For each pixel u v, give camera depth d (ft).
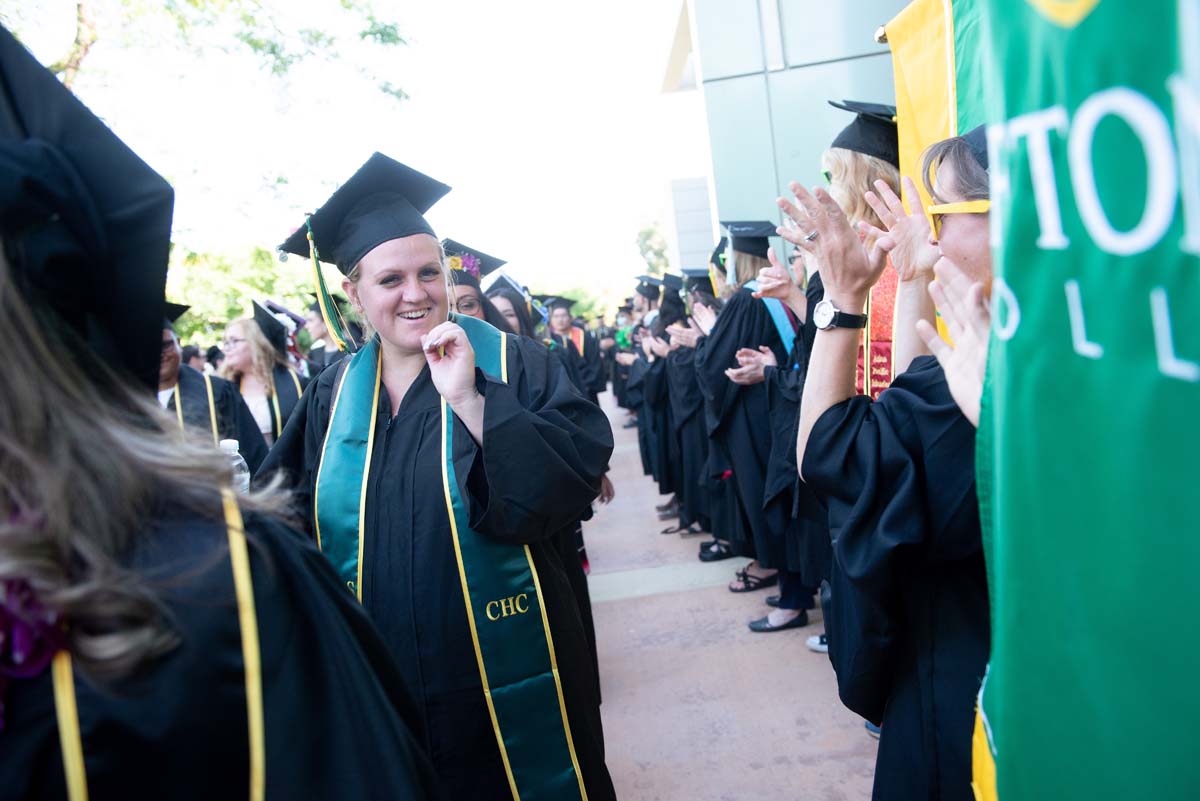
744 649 14.76
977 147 4.93
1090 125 2.49
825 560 13.33
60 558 2.86
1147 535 2.43
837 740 11.46
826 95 27.50
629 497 30.30
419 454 7.29
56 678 2.81
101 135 3.28
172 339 13.75
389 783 3.26
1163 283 2.33
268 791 3.05
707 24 27.43
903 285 6.61
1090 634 2.69
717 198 27.86
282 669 3.17
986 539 3.62
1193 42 2.17
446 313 7.70
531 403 7.81
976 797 4.21
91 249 3.11
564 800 7.11
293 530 3.62
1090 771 2.74
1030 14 2.73
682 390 20.15
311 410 8.08
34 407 2.91
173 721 2.89
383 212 7.59
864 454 5.15
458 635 7.00
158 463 3.19
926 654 5.13
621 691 13.76
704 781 10.91
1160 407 2.37
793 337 14.73
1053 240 2.71
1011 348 2.95
